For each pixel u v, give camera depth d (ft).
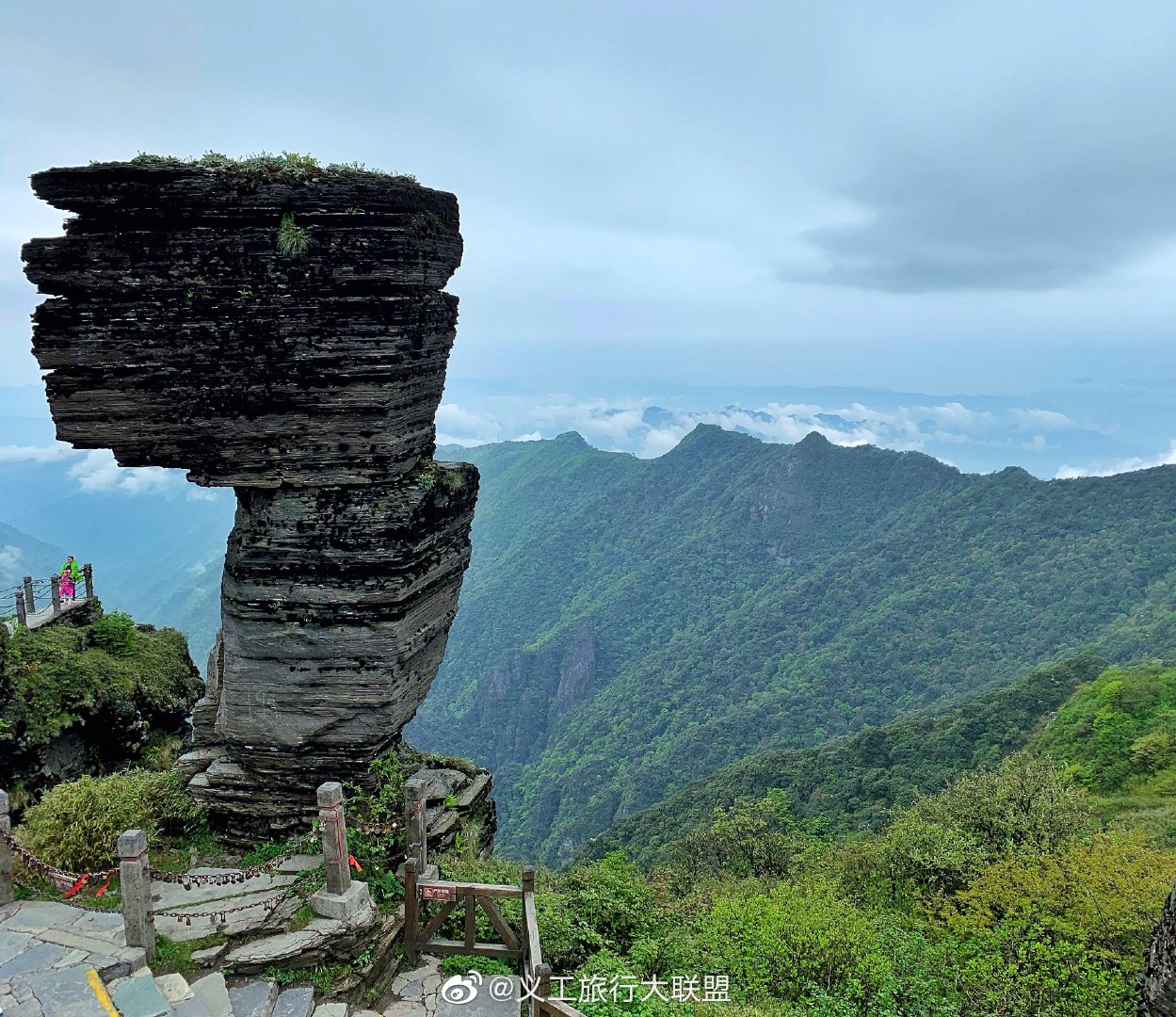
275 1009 31.99
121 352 38.34
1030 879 63.82
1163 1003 35.35
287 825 42.45
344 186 37.11
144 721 63.21
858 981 48.24
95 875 37.29
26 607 65.41
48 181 36.63
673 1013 38.58
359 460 39.86
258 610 41.29
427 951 37.42
